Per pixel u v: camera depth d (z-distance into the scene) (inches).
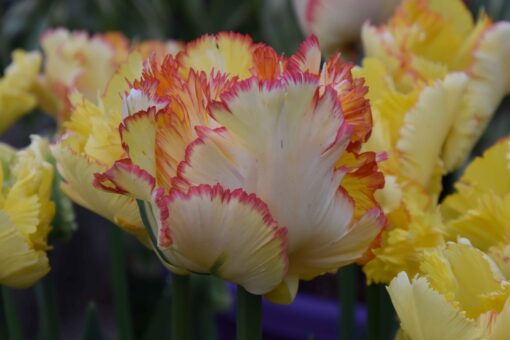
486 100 24.9
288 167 18.9
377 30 26.2
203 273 20.0
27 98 32.5
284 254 19.1
